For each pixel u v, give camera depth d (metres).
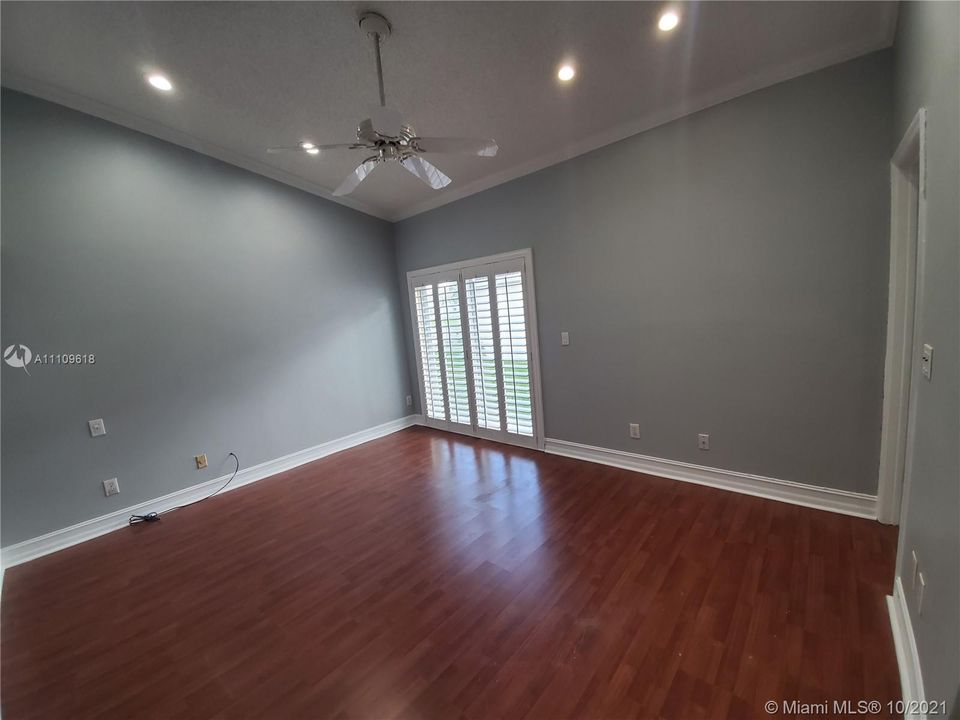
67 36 1.91
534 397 3.53
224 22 1.82
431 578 1.96
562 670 1.40
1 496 2.35
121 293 2.75
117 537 2.62
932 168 1.19
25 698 1.46
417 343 4.51
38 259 2.44
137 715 1.36
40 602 2.00
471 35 1.88
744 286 2.38
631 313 2.85
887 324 1.99
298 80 2.25
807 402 2.26
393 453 3.84
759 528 2.12
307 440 3.80
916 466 1.31
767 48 1.97
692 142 2.45
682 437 2.75
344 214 4.06
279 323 3.59
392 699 1.35
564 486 2.82
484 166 3.27
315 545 2.34
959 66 0.97
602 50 1.99
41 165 2.43
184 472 3.06
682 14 1.75
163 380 2.95
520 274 3.40
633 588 1.76
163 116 2.66
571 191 3.03
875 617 1.50
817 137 2.07
